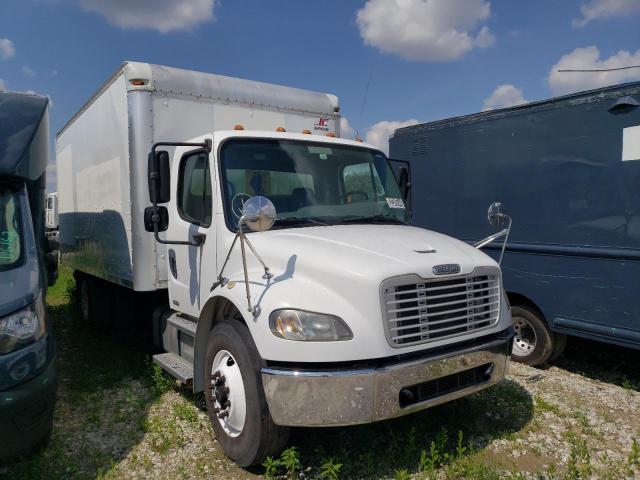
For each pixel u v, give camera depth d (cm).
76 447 440
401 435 444
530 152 629
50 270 597
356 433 446
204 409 505
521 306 648
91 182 733
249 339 387
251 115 636
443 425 461
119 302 758
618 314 548
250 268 422
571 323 587
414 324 367
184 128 588
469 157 705
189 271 513
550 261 609
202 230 484
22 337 367
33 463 389
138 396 542
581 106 577
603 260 560
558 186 601
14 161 425
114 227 643
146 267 576
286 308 359
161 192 474
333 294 361
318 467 398
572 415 497
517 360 657
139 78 562
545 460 416
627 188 540
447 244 435
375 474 391
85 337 797
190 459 417
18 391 356
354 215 505
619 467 408
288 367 357
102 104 672
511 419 483
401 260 376
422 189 777
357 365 353
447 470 387
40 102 469
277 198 478
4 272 390
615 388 575
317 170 508
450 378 389
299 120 673
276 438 375
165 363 512
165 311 593
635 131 532
